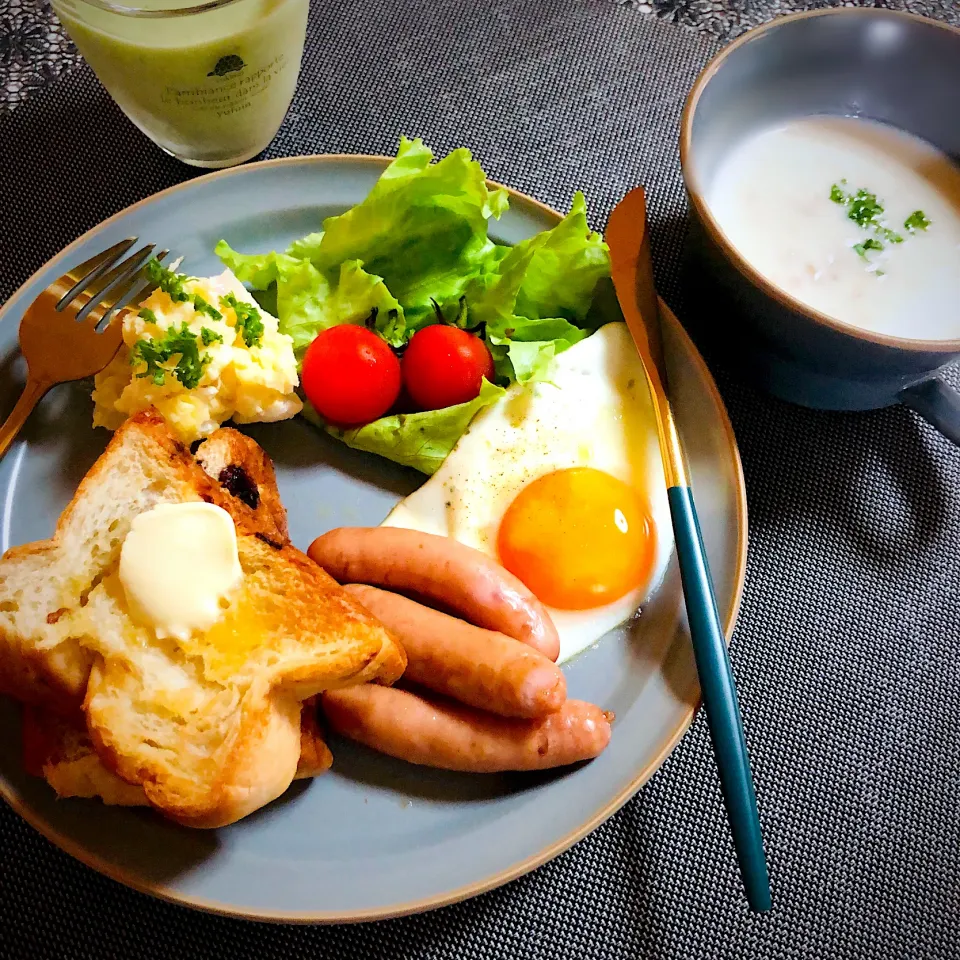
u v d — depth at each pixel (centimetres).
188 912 31
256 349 35
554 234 35
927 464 38
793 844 33
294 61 37
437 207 36
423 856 31
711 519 34
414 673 32
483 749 31
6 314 35
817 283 36
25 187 39
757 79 36
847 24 35
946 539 37
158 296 34
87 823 30
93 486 32
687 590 33
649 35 44
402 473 36
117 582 31
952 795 34
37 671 31
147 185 40
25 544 32
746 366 37
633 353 37
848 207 37
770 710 35
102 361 34
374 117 41
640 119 42
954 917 33
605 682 33
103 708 30
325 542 34
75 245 36
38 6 42
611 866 33
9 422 34
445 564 33
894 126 38
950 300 35
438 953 32
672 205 41
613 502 35
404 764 32
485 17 44
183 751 30
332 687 31
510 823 31
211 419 35
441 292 37
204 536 31
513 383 36
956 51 35
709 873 33
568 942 32
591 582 34
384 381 35
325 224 36
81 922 31
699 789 33
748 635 36
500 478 35
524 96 42
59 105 40
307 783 32
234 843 31
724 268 33
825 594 36
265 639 31
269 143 41
